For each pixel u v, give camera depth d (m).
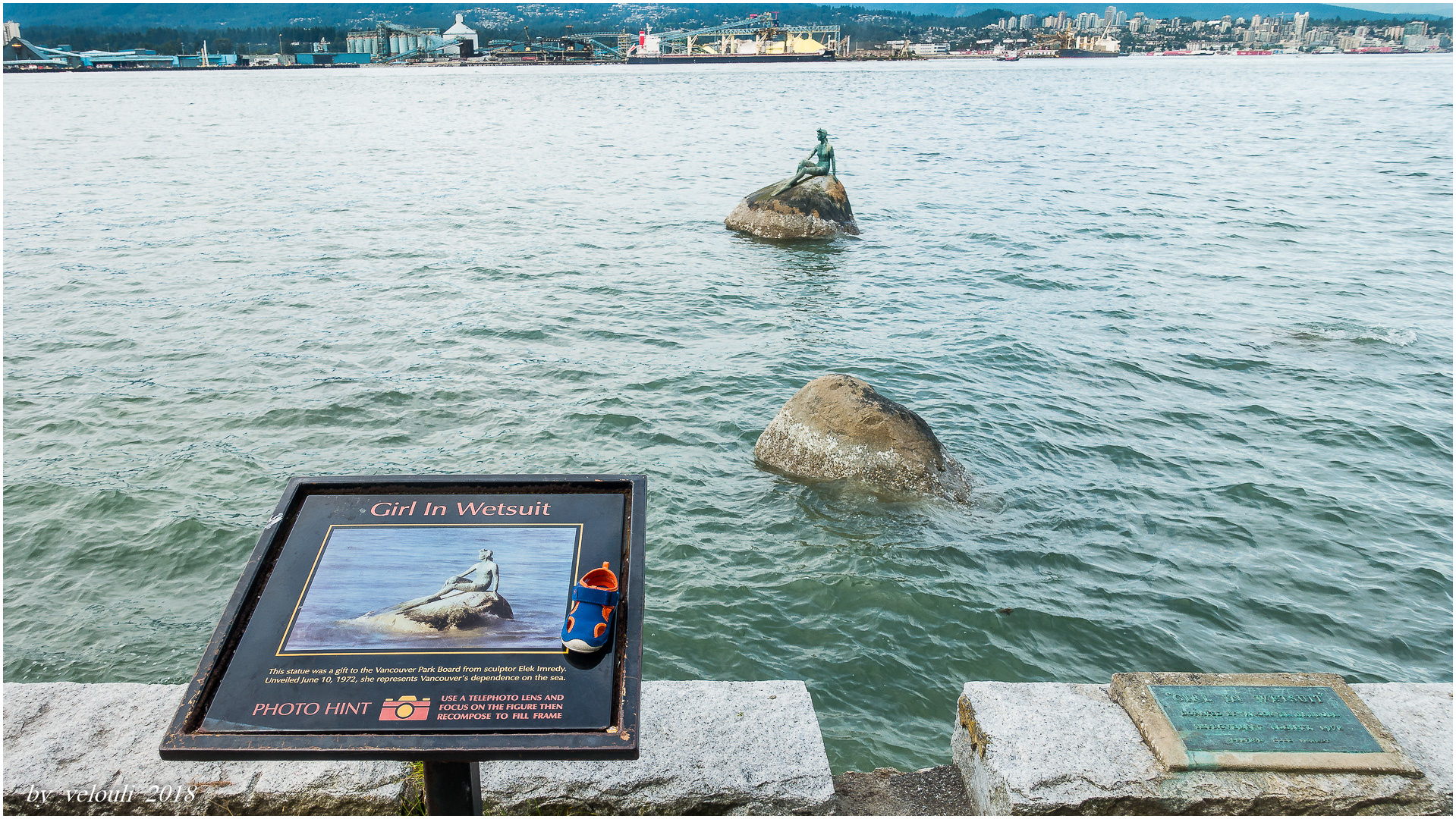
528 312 18.17
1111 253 24.11
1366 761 3.78
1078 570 9.10
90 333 16.53
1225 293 20.11
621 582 3.12
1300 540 9.80
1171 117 75.88
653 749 3.96
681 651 7.79
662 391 13.87
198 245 24.30
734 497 10.52
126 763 3.76
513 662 2.88
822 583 8.76
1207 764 3.78
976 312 18.44
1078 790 3.72
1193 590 8.81
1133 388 14.33
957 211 30.48
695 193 34.56
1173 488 10.95
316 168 41.66
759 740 4.03
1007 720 4.08
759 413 13.05
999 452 11.85
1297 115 76.06
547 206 31.38
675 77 196.12
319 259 22.78
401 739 2.66
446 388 13.92
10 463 11.34
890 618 8.25
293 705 2.75
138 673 7.64
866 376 14.59
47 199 31.62
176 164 42.72
